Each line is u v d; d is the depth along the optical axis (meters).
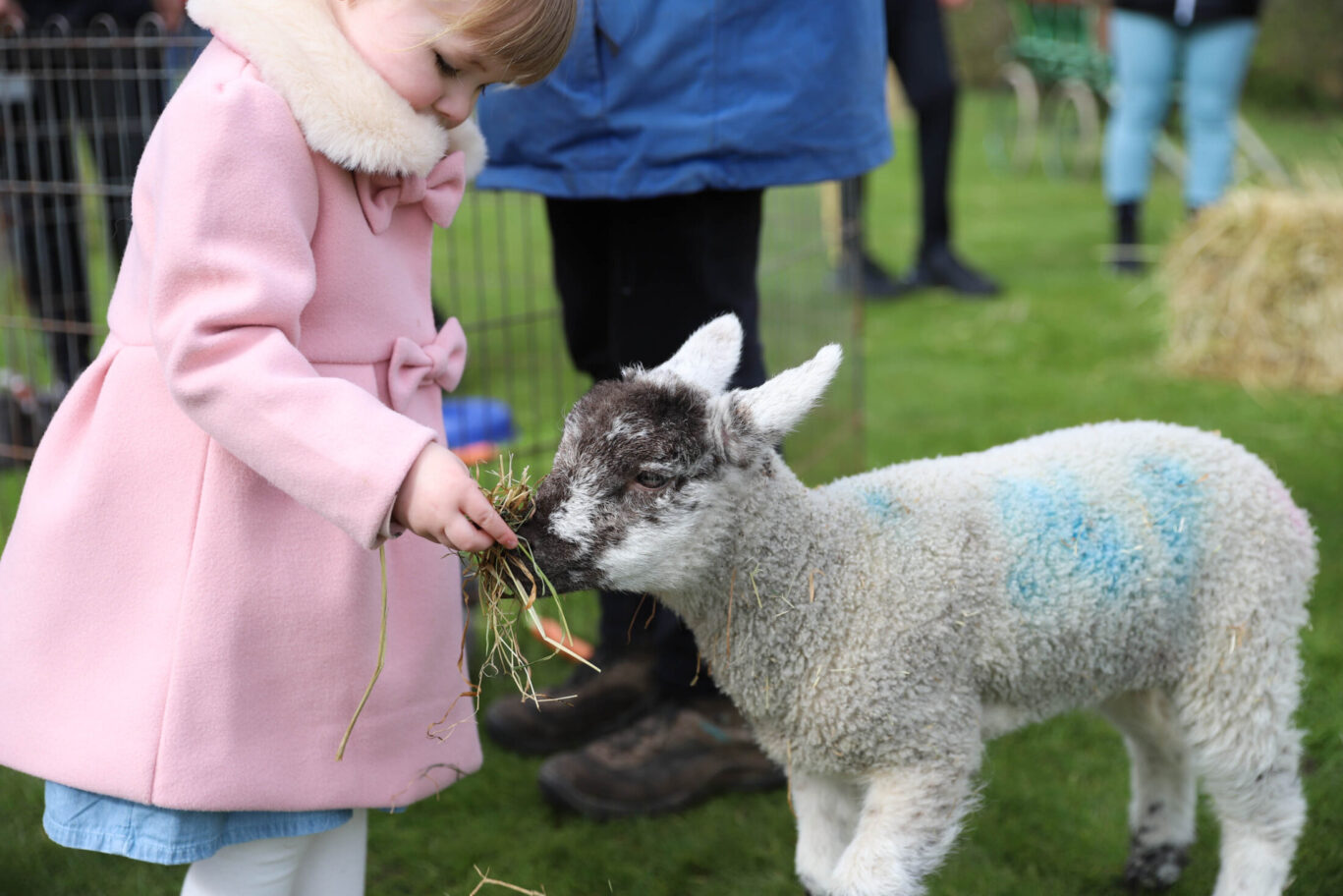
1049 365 6.43
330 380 1.79
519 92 2.73
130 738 1.86
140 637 1.90
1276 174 8.72
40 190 4.06
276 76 1.81
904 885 2.24
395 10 1.85
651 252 2.82
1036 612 2.35
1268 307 6.13
